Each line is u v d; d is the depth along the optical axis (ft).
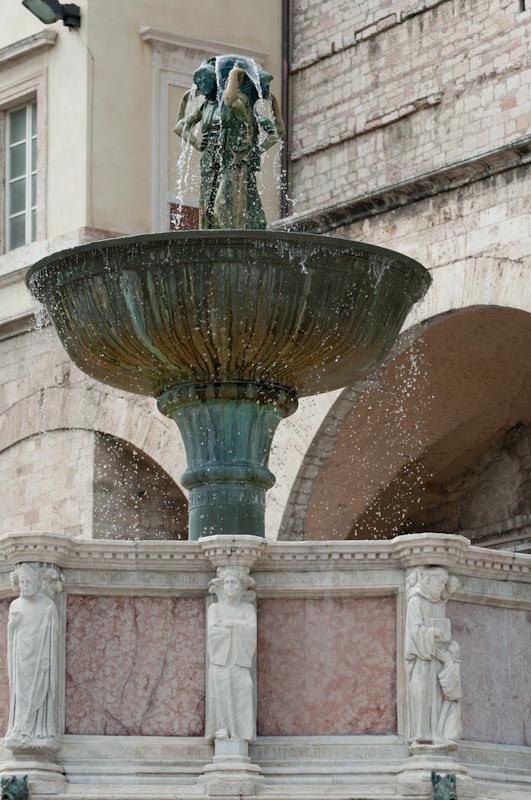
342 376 66.90
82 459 112.78
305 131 118.11
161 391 66.33
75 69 114.93
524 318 97.71
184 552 56.39
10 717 55.26
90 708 55.77
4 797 53.52
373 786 54.19
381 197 101.19
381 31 113.70
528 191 94.79
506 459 109.50
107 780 54.80
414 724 54.80
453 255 97.91
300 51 119.34
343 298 63.16
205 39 117.50
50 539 55.52
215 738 54.90
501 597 57.47
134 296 62.80
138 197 114.83
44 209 115.65
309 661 56.08
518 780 56.49
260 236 61.36
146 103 115.65
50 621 55.36
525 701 57.72
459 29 108.88
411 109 110.83
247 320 62.59
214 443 65.00
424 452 110.11
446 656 55.01
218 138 68.23
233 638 55.11
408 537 55.57
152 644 56.34
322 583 56.24
